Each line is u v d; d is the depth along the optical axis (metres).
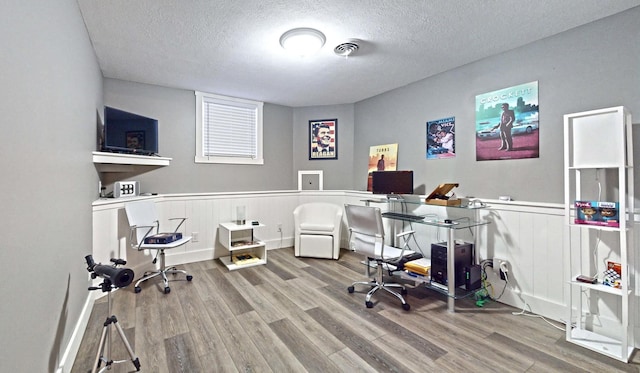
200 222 3.84
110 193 3.20
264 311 2.41
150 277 3.06
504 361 1.77
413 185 3.51
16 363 1.02
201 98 3.90
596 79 2.09
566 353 1.86
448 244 2.43
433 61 2.88
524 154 2.50
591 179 2.12
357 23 2.17
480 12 2.01
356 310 2.44
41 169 1.28
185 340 1.98
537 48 2.41
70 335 1.74
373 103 4.12
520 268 2.49
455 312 2.42
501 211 2.61
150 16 2.07
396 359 1.78
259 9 1.99
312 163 4.70
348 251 4.36
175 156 3.72
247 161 4.28
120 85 3.34
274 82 3.51
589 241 2.13
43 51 1.32
